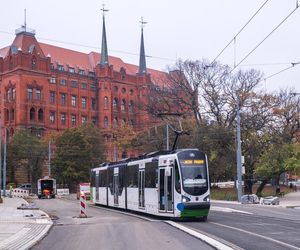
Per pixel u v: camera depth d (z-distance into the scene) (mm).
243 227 21016
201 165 25406
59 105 115375
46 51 119625
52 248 15141
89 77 123000
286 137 61625
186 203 24609
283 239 16156
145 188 29141
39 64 109812
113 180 37562
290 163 57781
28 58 107688
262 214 30781
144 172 29562
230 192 63375
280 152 58438
